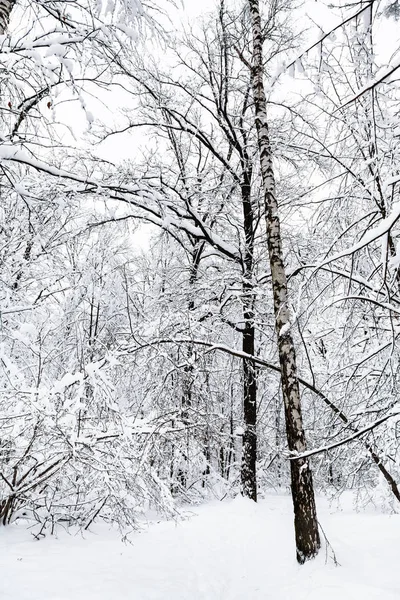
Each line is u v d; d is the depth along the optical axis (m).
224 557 5.62
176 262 12.85
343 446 6.67
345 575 4.52
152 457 6.48
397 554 4.82
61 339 9.73
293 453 5.29
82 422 5.83
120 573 4.29
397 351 5.88
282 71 4.36
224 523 7.13
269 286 10.45
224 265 11.96
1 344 5.27
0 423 5.28
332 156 6.19
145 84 9.88
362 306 6.69
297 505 5.37
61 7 4.96
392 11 4.03
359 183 5.87
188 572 4.85
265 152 6.98
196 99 10.80
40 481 5.18
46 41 4.54
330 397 7.67
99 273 10.13
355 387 6.95
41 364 5.86
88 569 4.24
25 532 5.34
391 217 3.26
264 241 10.79
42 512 5.96
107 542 5.38
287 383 5.87
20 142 4.92
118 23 4.78
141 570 4.53
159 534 6.22
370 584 4.19
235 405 15.23
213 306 10.26
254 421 10.21
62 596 3.52
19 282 8.26
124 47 5.12
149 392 9.00
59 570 4.08
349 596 4.01
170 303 10.70
